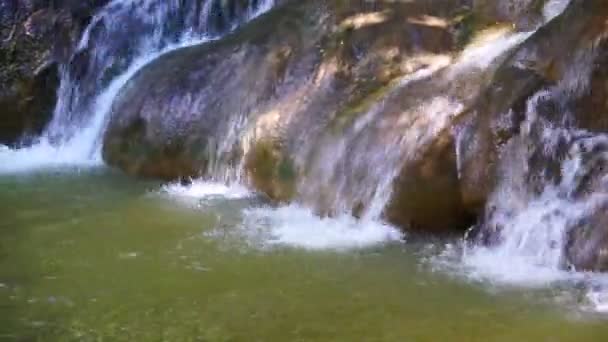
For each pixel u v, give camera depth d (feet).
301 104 27.78
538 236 21.02
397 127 24.57
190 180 29.66
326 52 28.78
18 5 38.32
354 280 20.24
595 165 20.86
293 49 29.60
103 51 36.94
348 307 18.79
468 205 22.93
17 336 17.78
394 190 23.70
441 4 28.91
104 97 35.65
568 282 19.71
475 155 22.67
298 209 26.02
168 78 31.53
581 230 20.36
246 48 30.73
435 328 17.70
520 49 23.49
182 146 29.86
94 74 36.60
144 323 18.29
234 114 29.04
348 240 23.04
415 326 17.81
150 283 20.35
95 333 17.89
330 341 17.29
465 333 17.44
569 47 22.29
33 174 31.12
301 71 28.86
